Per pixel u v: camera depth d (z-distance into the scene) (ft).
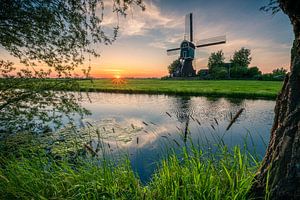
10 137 19.85
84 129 35.06
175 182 7.64
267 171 6.93
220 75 257.14
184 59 233.55
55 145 23.73
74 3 20.42
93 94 116.57
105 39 22.56
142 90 123.75
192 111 58.54
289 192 6.06
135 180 8.93
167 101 84.07
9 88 22.99
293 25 6.71
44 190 8.44
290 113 6.68
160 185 8.44
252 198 6.81
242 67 265.54
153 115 54.60
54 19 21.38
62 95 25.02
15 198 8.09
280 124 7.07
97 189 8.59
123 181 9.07
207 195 7.30
